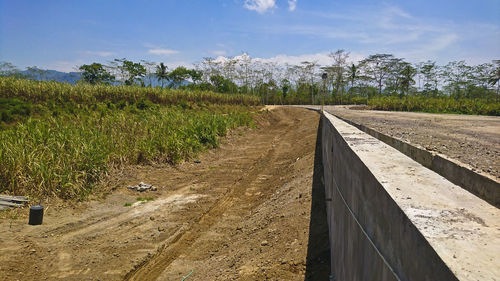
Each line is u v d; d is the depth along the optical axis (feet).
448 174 10.78
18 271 17.47
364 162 7.54
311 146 44.37
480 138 21.75
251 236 20.56
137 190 30.91
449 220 4.37
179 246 21.50
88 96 68.18
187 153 43.93
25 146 28.91
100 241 21.43
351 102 205.87
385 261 5.42
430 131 26.32
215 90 199.93
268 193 31.35
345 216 9.86
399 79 183.73
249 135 69.67
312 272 13.89
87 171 29.48
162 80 177.06
